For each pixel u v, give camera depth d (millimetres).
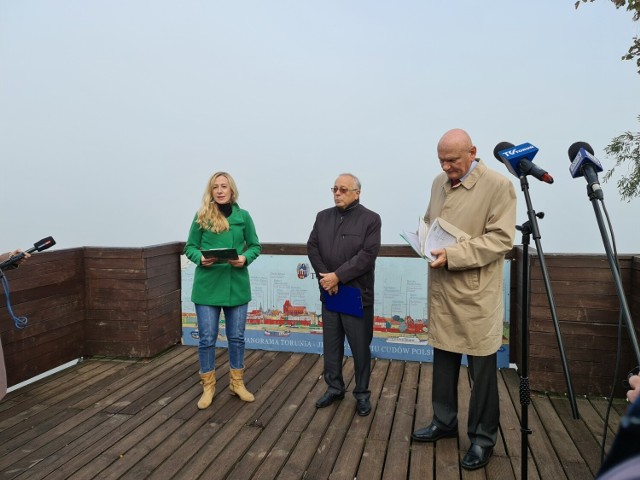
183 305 4746
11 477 2434
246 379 3797
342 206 3111
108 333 4336
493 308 2477
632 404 546
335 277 3035
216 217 3266
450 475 2439
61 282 4090
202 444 2762
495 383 2527
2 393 2492
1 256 2779
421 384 3682
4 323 3543
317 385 3664
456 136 2416
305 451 2674
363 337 3096
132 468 2518
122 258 4270
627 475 498
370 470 2490
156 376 3893
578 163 1680
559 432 2906
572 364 3477
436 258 2430
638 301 3211
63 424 3031
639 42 3369
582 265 3436
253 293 4539
